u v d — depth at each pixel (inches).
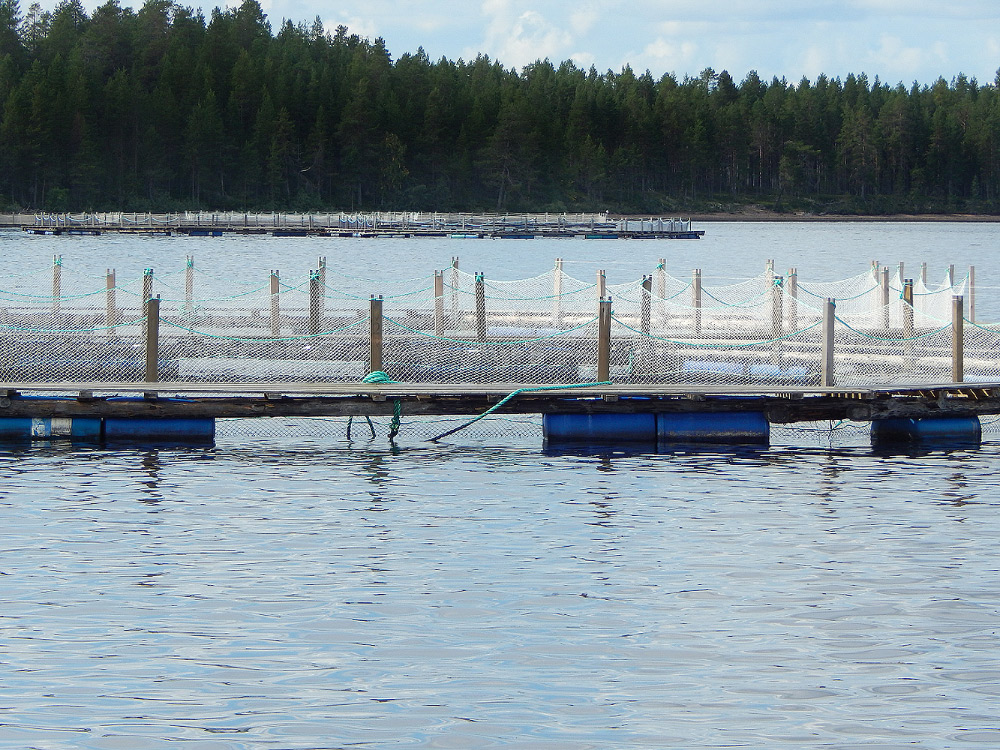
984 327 3973.9
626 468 2699.3
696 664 1545.3
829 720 1396.4
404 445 2989.7
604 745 1332.4
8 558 1936.5
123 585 1813.5
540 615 1711.4
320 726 1366.9
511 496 2413.9
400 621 1680.6
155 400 2950.3
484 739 1341.0
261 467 2687.0
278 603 1744.6
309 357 3789.4
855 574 1900.8
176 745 1321.4
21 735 1337.4
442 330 4148.6
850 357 3614.7
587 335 4001.0
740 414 3014.3
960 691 1471.5
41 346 3661.4
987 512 2293.3
